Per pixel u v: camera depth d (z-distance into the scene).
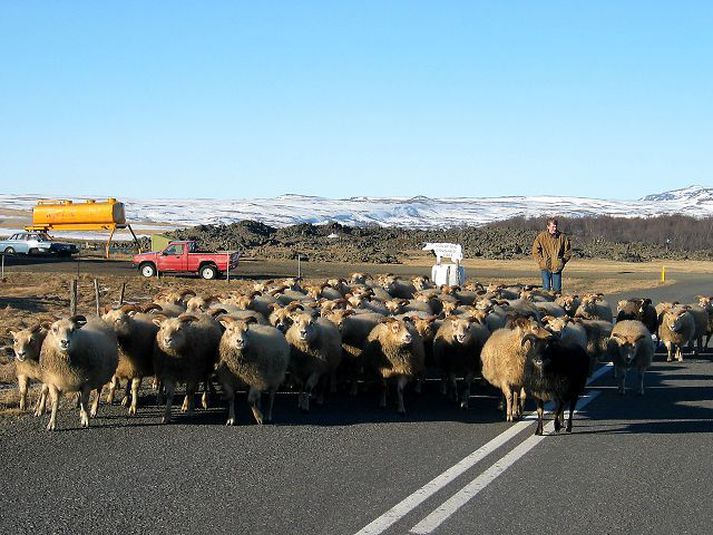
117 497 9.09
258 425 13.33
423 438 12.34
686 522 8.44
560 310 22.38
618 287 59.03
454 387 16.23
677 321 22.50
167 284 48.09
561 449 11.72
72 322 12.71
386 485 9.60
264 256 93.94
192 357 14.02
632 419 14.15
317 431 12.83
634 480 10.05
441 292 25.14
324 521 8.27
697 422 13.89
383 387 15.29
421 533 7.96
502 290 26.56
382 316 17.45
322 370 15.12
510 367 13.51
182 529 8.05
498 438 12.39
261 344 13.39
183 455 11.10
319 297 23.22
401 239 128.62
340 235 125.19
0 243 75.25
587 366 13.18
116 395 16.12
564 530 8.13
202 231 115.88
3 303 33.72
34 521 8.27
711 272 87.00
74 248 76.31
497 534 7.98
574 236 171.25
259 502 8.93
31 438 12.11
